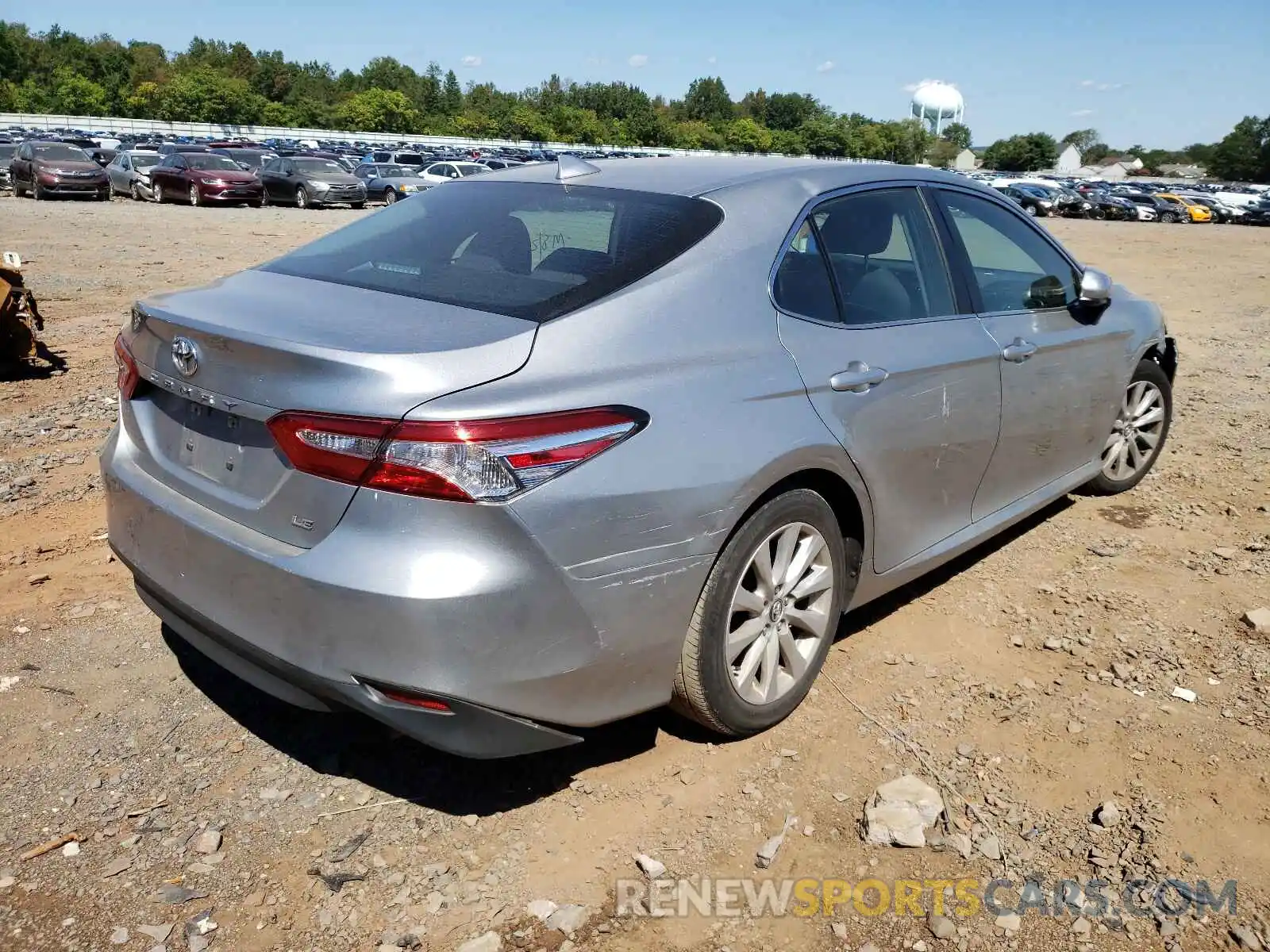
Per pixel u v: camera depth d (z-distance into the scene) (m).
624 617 2.52
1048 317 4.13
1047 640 3.67
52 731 3.01
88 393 7.11
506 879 2.48
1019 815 2.74
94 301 11.14
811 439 2.88
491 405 2.30
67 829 2.60
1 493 4.93
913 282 3.54
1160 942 2.33
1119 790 2.84
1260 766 2.94
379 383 2.29
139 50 141.25
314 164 31.73
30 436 5.96
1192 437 6.39
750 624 2.89
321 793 2.78
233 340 2.50
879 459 3.19
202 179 28.53
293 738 3.02
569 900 2.42
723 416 2.68
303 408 2.36
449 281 2.80
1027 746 3.04
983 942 2.32
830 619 3.16
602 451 2.42
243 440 2.58
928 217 3.69
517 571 2.32
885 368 3.19
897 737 3.08
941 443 3.47
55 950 2.23
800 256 3.12
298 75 136.25
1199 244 29.03
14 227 19.61
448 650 2.29
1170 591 4.10
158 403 2.92
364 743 3.00
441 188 3.68
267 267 3.21
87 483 5.14
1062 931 2.36
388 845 2.58
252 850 2.56
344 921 2.34
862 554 3.30
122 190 31.97
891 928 2.36
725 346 2.78
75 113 108.25
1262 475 5.57
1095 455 4.74
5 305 7.28
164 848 2.55
